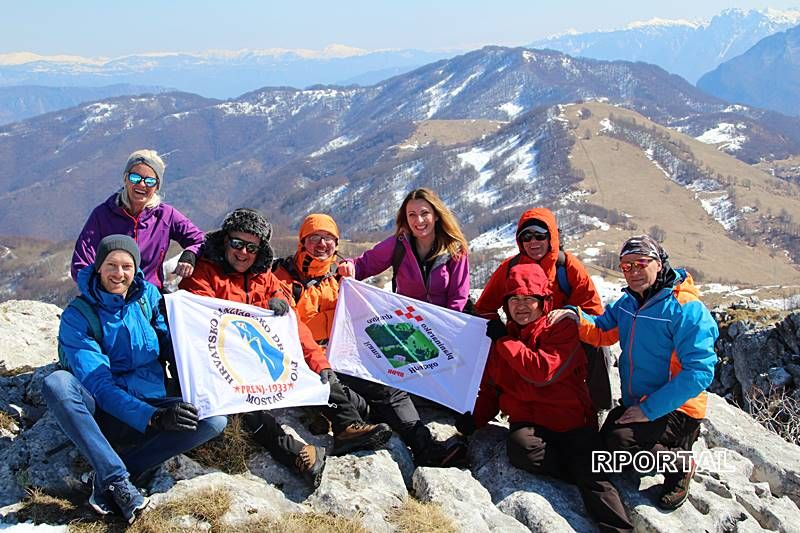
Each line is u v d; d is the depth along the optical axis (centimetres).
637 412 690
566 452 721
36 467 630
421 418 831
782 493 795
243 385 661
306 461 645
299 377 697
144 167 733
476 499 666
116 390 601
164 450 617
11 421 727
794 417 1175
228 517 558
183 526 546
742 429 912
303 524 567
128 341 637
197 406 630
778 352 1387
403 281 851
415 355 798
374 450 713
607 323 746
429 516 613
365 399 775
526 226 796
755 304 1652
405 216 838
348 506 608
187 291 704
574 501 703
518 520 658
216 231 720
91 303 626
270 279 750
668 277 697
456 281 838
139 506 561
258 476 658
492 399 808
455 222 828
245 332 687
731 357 1479
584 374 753
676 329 680
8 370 845
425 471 688
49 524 562
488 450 778
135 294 645
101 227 751
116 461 568
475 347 804
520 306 736
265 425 668
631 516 673
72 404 570
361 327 805
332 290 820
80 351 605
